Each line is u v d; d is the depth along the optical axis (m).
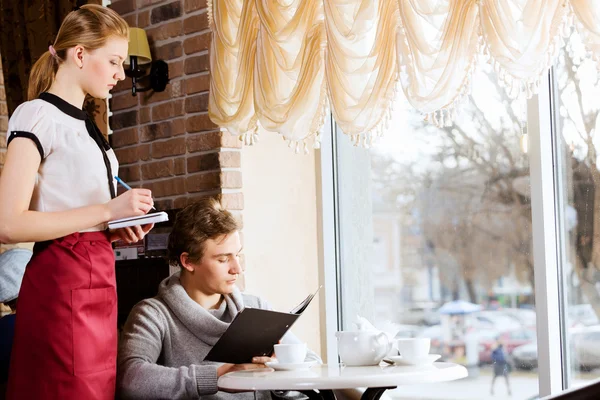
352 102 3.04
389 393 3.44
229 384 2.14
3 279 3.42
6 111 4.63
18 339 2.36
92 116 3.99
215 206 2.86
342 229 3.73
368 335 2.32
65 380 2.32
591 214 2.90
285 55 3.21
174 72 3.69
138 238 2.52
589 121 2.90
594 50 2.45
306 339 3.69
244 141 3.40
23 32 4.23
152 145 3.78
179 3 3.67
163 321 2.79
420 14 2.77
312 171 3.78
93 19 2.44
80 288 2.36
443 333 3.33
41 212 2.27
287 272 3.65
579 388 1.06
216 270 2.80
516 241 3.11
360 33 2.97
